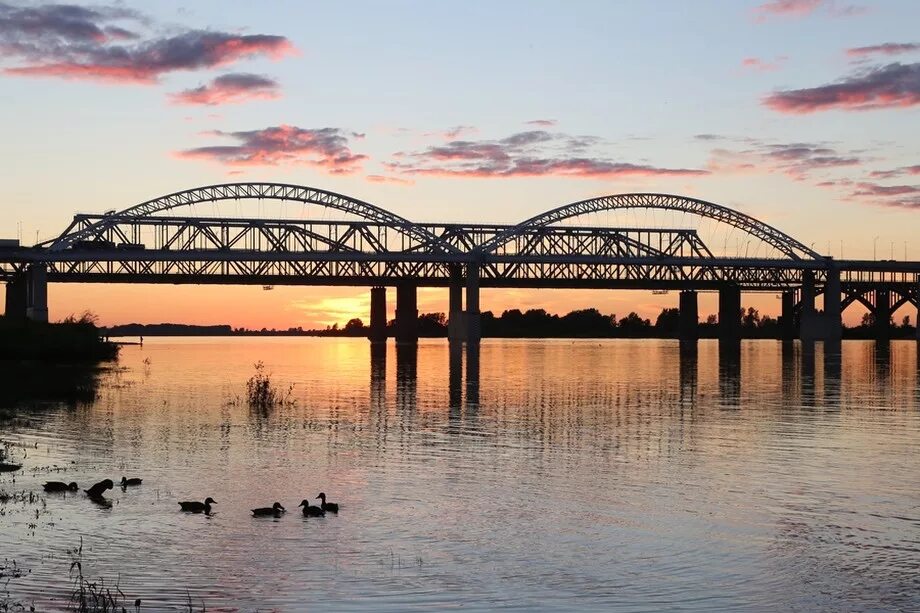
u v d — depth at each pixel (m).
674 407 93.62
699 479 54.00
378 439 68.44
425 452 62.69
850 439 70.25
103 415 80.50
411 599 33.94
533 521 44.19
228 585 35.03
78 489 49.50
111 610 32.50
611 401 99.75
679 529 43.12
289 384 121.94
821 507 47.34
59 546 39.28
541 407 92.62
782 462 59.75
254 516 44.41
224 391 107.38
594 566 37.81
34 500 46.84
